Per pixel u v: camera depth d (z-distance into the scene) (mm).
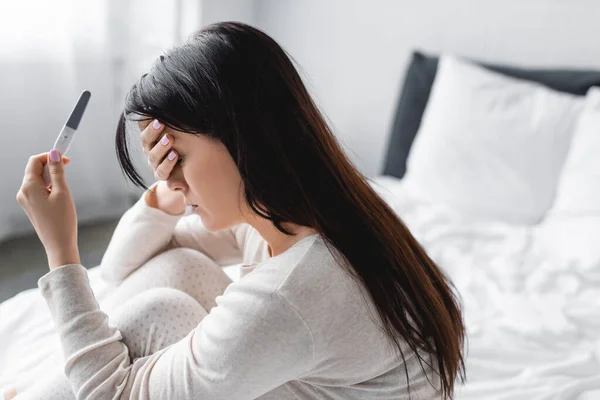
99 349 722
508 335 1305
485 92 2096
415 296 687
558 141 1959
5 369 1103
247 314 621
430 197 2096
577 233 1684
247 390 635
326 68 2770
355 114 2754
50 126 2324
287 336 614
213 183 679
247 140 625
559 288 1520
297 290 621
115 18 2383
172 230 1099
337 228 654
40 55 2205
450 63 2221
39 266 2146
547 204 1953
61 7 2186
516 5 2238
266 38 671
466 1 2334
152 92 660
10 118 2203
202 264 1047
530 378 1169
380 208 708
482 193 2014
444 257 1666
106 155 2543
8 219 2305
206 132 644
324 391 700
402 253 693
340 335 636
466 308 1414
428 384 730
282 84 645
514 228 1838
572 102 1988
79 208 2512
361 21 2605
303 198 644
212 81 630
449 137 2092
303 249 660
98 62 2379
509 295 1478
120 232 1098
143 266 1049
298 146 640
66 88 2293
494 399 1091
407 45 2521
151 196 1091
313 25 2746
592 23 2109
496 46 2318
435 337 699
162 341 791
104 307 998
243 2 2789
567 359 1241
